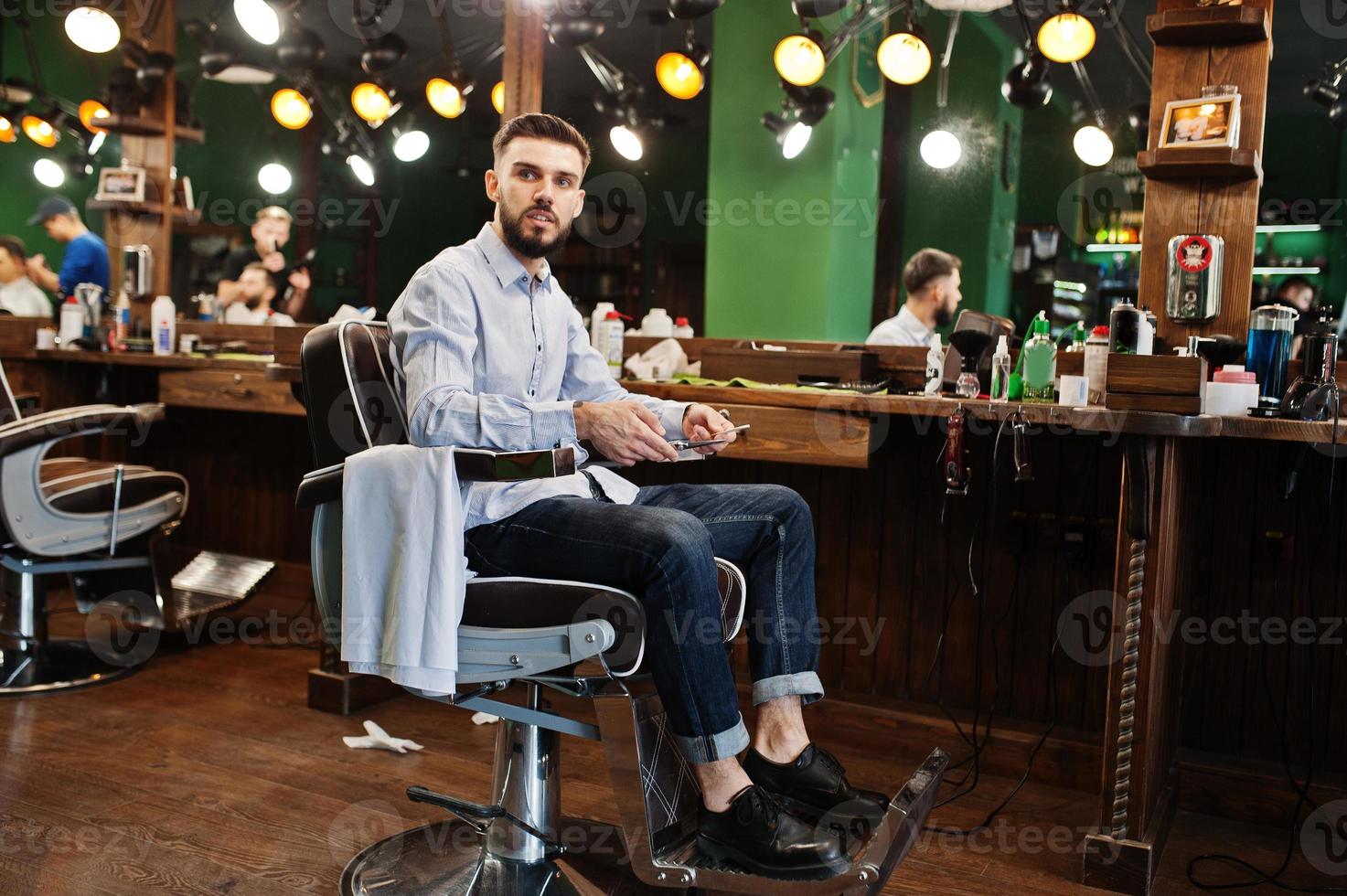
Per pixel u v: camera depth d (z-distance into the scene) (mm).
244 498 3848
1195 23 2246
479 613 1517
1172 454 1970
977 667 2660
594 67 3340
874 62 2996
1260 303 2537
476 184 3629
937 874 1990
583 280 3381
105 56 4293
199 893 1782
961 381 2365
